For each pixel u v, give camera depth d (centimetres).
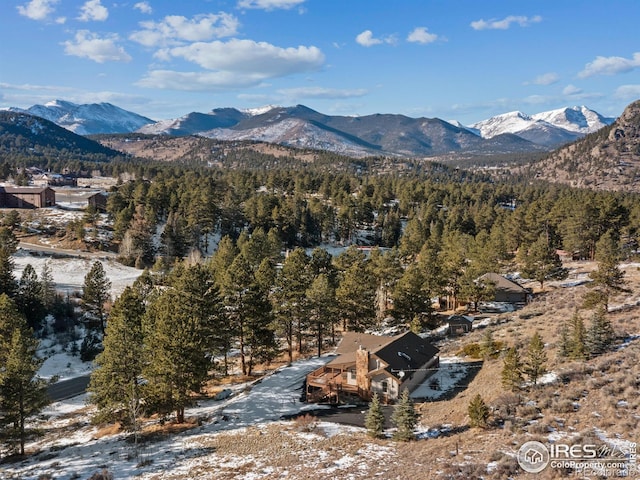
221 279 6216
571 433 2755
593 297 5288
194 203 11950
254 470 2952
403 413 3334
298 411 4194
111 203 13300
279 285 5909
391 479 2600
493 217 13838
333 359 5194
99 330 7294
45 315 7150
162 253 11288
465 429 3253
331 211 14175
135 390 3912
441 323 6956
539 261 7925
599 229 9706
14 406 3753
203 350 4325
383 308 7594
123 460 3375
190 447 3500
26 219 12338
